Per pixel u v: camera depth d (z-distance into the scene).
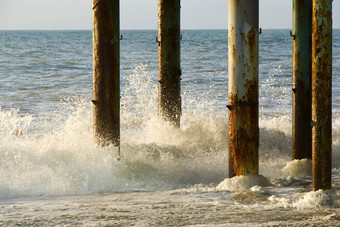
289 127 26.72
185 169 18.48
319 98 12.35
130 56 81.06
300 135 17.70
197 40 150.12
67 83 50.53
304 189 14.83
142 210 12.88
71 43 138.00
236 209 12.72
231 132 15.07
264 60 74.00
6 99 40.09
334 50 92.38
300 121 17.62
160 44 22.47
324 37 12.14
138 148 20.50
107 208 13.20
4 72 60.78
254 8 14.45
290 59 74.81
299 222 11.40
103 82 17.19
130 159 18.48
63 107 36.75
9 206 13.69
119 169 17.34
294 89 17.59
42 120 30.88
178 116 22.88
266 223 11.38
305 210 12.41
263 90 44.59
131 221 11.86
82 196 15.06
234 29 14.55
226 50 94.75
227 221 11.65
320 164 12.67
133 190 15.89
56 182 16.38
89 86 48.44
